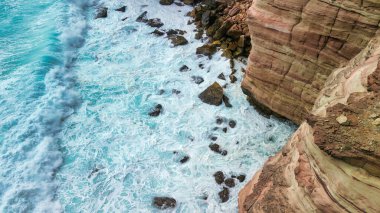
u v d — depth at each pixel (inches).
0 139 524.1
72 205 458.6
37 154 512.4
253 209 373.7
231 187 481.1
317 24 436.5
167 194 471.8
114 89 641.6
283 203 337.4
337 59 440.5
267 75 526.3
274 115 578.6
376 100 281.3
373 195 258.8
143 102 614.9
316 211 299.4
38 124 554.3
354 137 271.6
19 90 609.6
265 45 506.0
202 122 576.4
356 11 396.8
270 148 534.6
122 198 467.8
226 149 533.3
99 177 494.0
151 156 524.7
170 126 571.5
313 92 484.7
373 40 369.1
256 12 496.1
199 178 493.0
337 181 277.4
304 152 321.7
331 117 292.7
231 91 624.7
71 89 636.1
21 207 448.8
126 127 570.3
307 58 469.7
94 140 547.2
